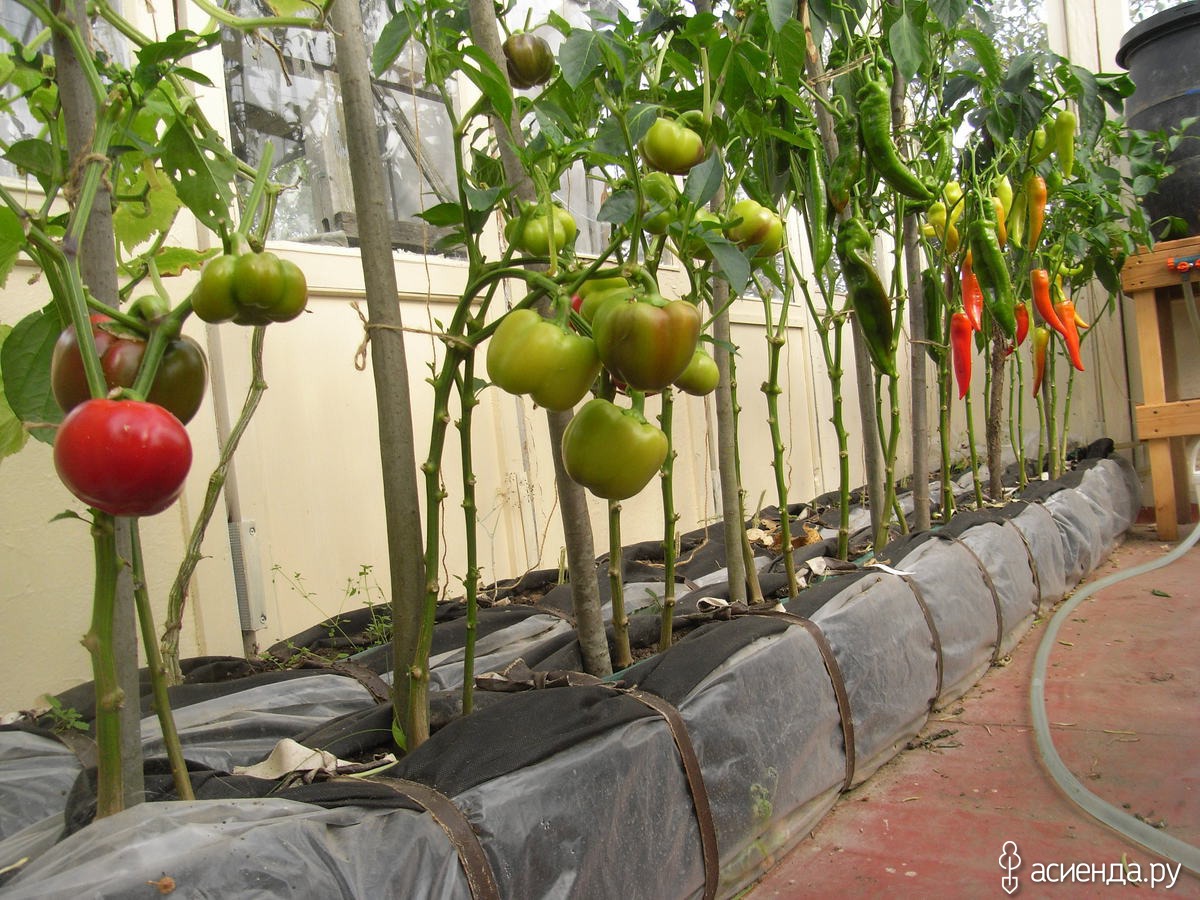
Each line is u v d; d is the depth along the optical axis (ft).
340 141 8.09
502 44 4.57
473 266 3.42
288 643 6.49
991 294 8.54
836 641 5.25
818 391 13.74
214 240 6.68
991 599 7.24
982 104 8.40
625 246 9.66
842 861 4.55
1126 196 13.64
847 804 5.18
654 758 3.77
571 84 3.49
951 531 7.48
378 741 4.16
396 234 8.29
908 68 5.86
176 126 2.95
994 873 4.33
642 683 4.19
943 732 6.11
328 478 7.44
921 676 6.03
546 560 9.10
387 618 6.86
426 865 2.87
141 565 3.08
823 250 5.91
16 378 2.94
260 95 7.47
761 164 6.13
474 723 3.65
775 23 4.23
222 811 2.77
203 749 4.31
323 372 7.43
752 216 4.50
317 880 2.64
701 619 5.59
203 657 5.97
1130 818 4.62
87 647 2.64
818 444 13.67
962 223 8.14
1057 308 10.83
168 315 2.59
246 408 5.17
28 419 2.96
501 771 3.25
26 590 5.72
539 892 3.15
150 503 2.23
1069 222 10.79
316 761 3.63
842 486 6.88
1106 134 11.56
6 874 2.79
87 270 2.72
